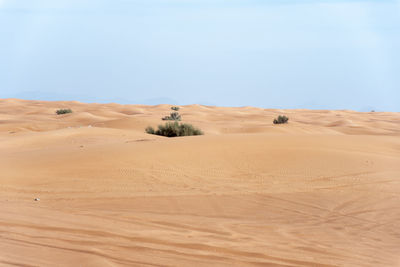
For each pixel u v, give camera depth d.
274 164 15.97
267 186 13.14
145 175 14.24
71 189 12.41
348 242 7.80
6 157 17.75
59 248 6.38
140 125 47.81
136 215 9.42
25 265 5.46
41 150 20.64
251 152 17.42
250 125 54.91
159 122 50.59
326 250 7.17
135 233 7.62
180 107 110.38
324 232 8.49
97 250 6.36
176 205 10.70
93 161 15.84
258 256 6.57
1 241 6.62
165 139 21.42
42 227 7.73
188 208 10.41
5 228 7.51
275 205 10.94
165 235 7.61
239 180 13.90
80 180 13.51
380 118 89.88
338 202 11.36
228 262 6.16
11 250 6.14
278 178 14.18
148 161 15.89
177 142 19.44
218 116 83.12
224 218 9.50
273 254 6.71
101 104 118.31
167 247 6.79
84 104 117.50
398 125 68.25
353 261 6.57
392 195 12.18
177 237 7.50
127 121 50.06
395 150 19.59
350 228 8.88
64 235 7.21
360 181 13.85
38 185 12.86
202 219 9.30
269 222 9.23
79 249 6.37
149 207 10.42
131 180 13.62
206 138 20.81
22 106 107.69
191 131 33.75
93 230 7.66
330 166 15.82
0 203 10.32
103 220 8.71
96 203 10.78
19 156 17.89
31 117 74.75
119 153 16.98
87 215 9.24
